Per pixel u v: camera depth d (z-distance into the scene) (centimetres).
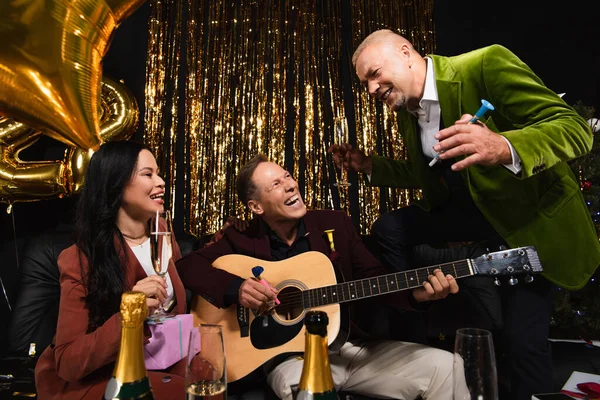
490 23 327
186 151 285
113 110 250
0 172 233
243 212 281
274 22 300
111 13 75
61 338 124
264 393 173
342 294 163
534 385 162
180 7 297
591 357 247
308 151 291
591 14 333
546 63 328
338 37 305
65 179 235
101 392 121
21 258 229
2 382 185
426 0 316
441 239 210
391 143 298
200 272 179
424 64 179
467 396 66
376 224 224
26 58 69
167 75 290
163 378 107
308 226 196
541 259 156
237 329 174
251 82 294
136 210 151
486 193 163
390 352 169
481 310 258
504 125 163
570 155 137
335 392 57
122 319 57
